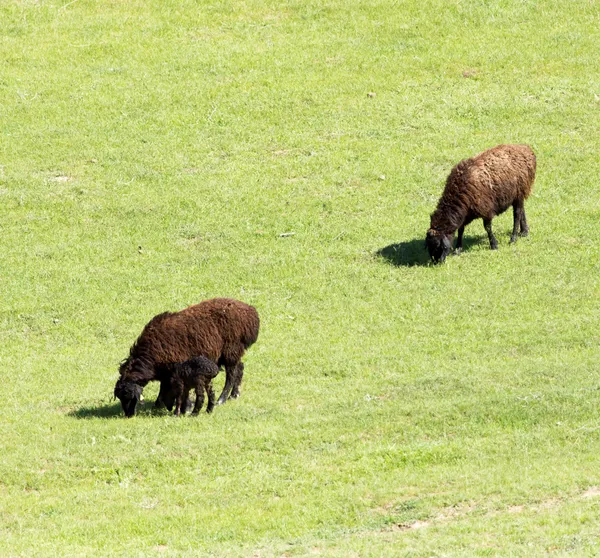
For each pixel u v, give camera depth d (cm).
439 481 5097
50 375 7125
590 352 6819
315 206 9694
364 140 10850
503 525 4525
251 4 13650
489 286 8038
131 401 6203
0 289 8500
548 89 11562
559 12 13138
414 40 12700
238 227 9400
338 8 13488
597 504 4656
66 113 11500
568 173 9981
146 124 11275
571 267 8256
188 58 12506
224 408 6288
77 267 8844
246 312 6266
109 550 4612
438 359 6931
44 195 10056
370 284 8262
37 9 13588
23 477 5566
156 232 9388
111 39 12938
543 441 5512
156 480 5481
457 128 10975
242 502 5134
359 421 5947
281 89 11825
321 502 5016
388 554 4309
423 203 9650
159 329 6128
